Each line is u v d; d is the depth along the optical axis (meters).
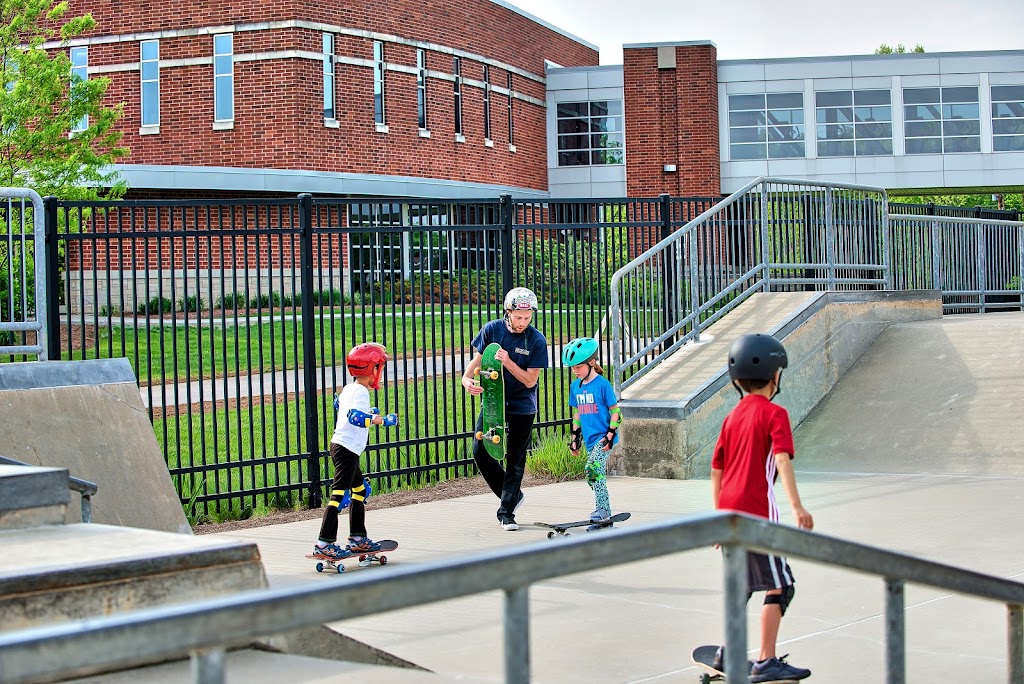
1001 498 9.46
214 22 30.16
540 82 40.19
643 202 12.72
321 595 2.48
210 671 2.36
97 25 30.89
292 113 29.83
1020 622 4.18
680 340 12.46
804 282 13.47
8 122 20.17
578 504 9.97
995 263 18.17
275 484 10.60
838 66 37.31
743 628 3.24
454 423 11.55
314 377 10.52
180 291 23.38
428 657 5.56
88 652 2.19
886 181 37.19
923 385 12.36
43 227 9.52
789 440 4.92
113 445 8.65
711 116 37.44
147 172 26.58
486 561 2.76
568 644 5.77
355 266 24.58
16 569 4.39
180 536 5.26
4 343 10.51
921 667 5.25
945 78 36.88
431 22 34.06
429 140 33.91
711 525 3.15
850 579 7.05
